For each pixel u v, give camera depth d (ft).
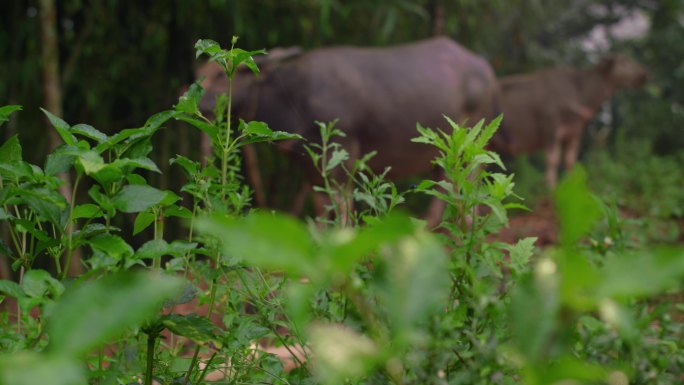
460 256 3.77
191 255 4.83
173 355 5.11
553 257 1.87
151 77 24.53
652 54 48.96
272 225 1.75
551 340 1.85
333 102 18.62
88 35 23.44
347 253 1.77
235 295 4.82
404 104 19.66
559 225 1.80
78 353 1.72
